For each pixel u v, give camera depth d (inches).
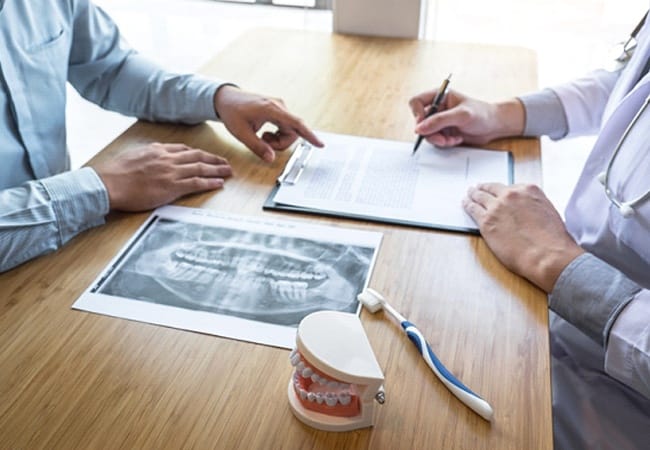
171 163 34.8
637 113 33.6
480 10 62.4
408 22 56.2
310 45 54.6
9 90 40.8
